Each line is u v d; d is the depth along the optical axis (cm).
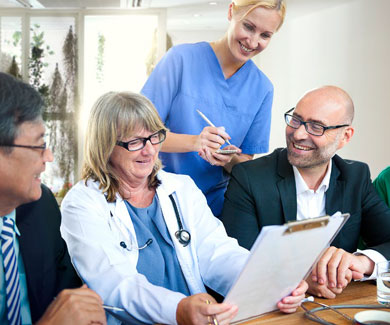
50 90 584
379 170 572
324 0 615
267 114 237
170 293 126
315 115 168
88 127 152
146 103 150
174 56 218
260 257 106
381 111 567
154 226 155
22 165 101
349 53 630
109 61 577
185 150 206
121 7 589
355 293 143
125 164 149
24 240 128
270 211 182
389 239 180
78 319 103
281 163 187
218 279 151
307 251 118
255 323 121
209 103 221
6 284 116
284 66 826
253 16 194
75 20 577
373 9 577
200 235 162
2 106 96
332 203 182
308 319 123
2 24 584
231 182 189
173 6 691
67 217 148
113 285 132
